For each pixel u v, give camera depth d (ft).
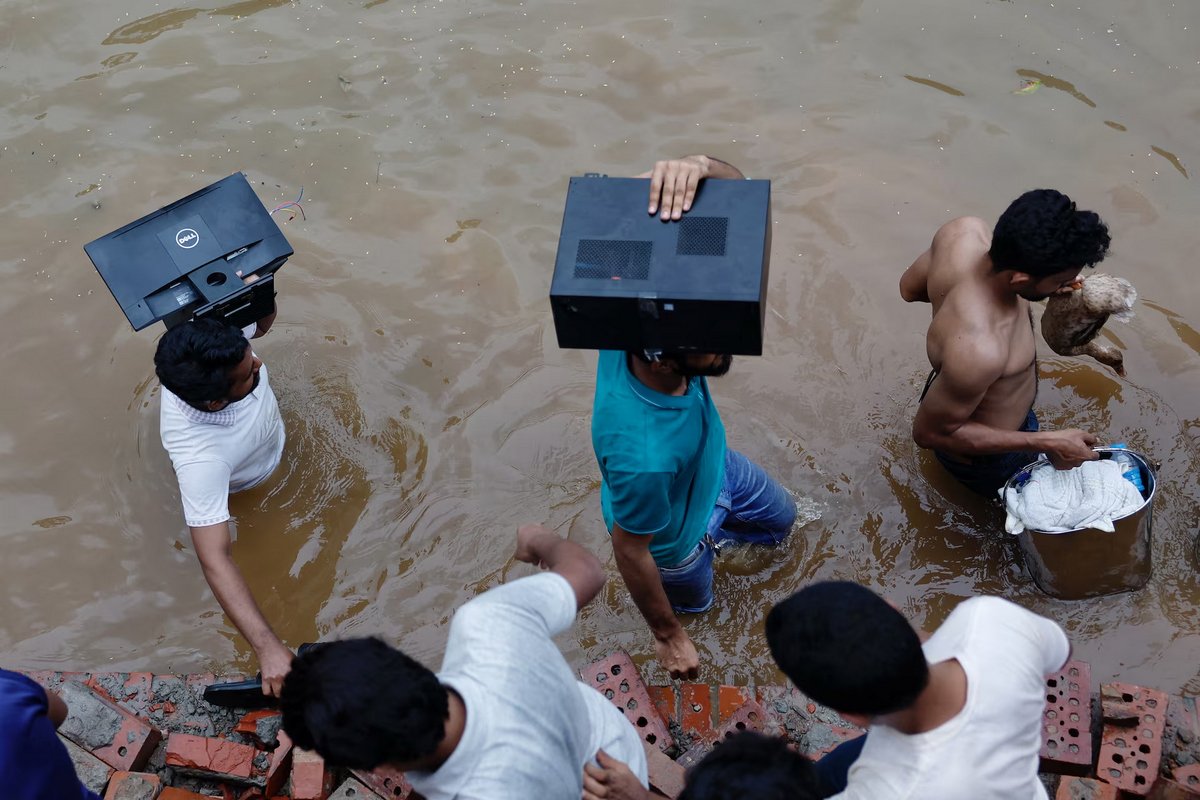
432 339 16.55
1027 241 10.71
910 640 6.94
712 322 8.34
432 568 14.47
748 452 15.25
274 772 11.55
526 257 17.42
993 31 19.80
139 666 13.67
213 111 19.48
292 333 16.57
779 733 11.95
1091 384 15.43
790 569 14.17
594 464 15.24
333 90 19.74
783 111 19.01
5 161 18.88
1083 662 12.08
